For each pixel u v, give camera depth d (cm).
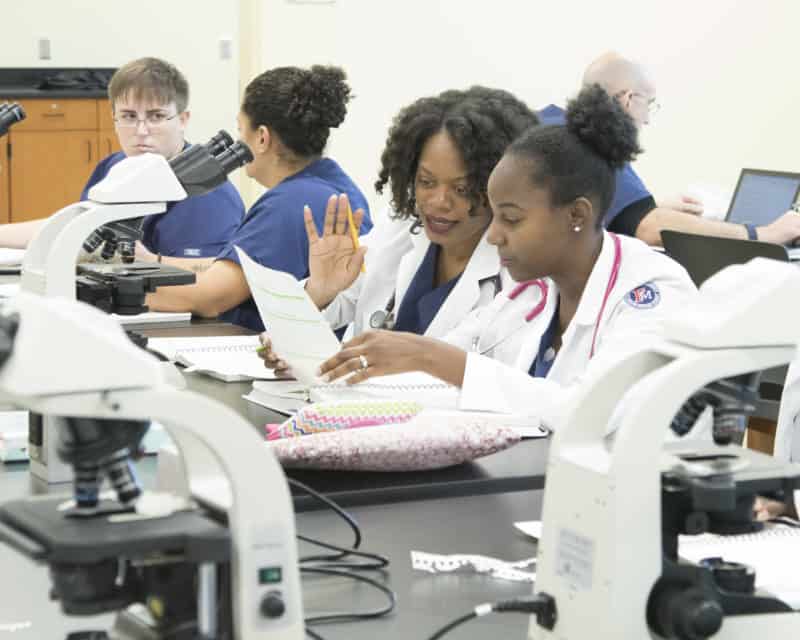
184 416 101
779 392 350
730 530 119
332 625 134
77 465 103
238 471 103
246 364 269
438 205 265
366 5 689
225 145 237
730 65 712
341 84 355
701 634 113
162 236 405
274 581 105
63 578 100
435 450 188
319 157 361
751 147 721
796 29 708
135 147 416
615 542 113
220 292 342
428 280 285
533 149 219
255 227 347
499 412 221
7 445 208
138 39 747
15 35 724
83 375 97
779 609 121
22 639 130
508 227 223
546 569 122
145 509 107
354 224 309
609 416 123
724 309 114
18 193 706
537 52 711
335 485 185
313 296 295
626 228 446
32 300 98
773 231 450
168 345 291
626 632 114
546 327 240
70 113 709
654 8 707
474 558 156
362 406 204
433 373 227
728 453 124
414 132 266
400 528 170
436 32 700
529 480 192
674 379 113
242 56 700
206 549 100
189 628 103
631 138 221
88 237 216
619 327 223
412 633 132
